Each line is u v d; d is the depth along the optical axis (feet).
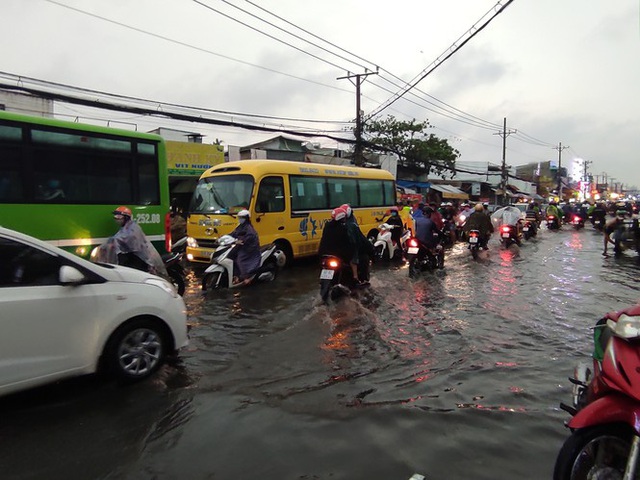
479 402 11.96
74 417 11.16
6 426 10.73
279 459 9.37
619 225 41.16
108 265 13.99
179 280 23.52
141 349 13.28
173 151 60.75
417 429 10.54
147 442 10.05
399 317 20.17
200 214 31.50
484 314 20.76
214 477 8.80
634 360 7.30
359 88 68.03
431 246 31.58
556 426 10.73
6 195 18.08
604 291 26.08
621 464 7.32
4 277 11.21
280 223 32.40
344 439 10.11
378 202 43.62
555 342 16.94
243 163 32.17
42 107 59.16
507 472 8.96
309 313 20.70
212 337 17.21
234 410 11.48
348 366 14.48
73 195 19.86
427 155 105.09
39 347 11.41
